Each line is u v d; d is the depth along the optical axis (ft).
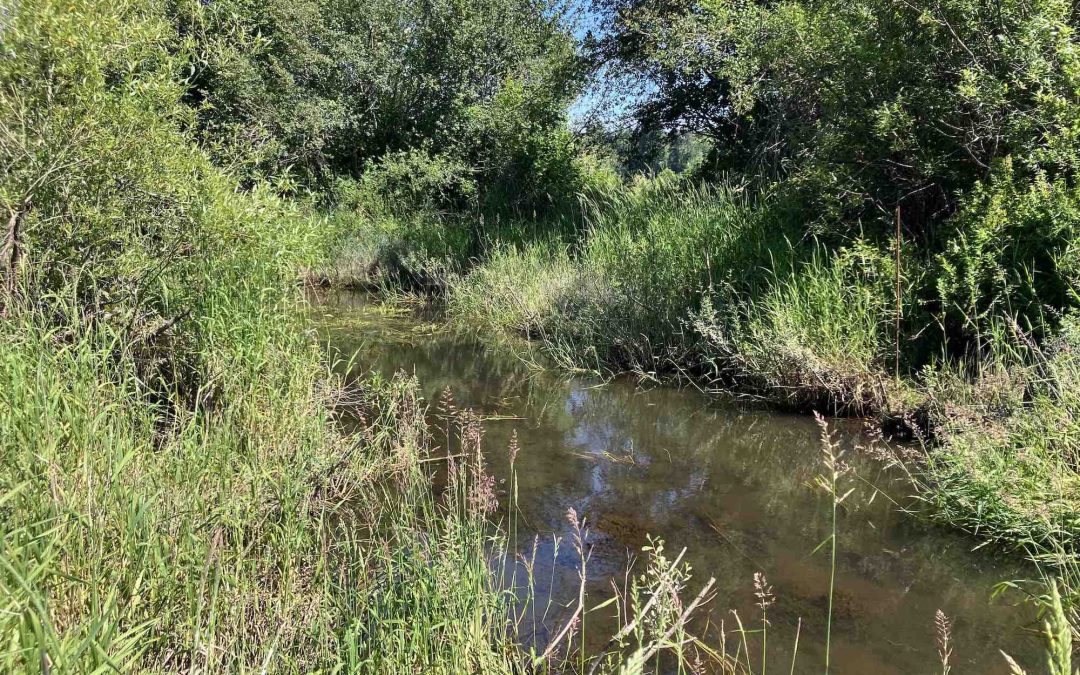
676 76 37.60
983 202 16.67
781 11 23.75
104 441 8.48
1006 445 11.79
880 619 9.35
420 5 58.44
